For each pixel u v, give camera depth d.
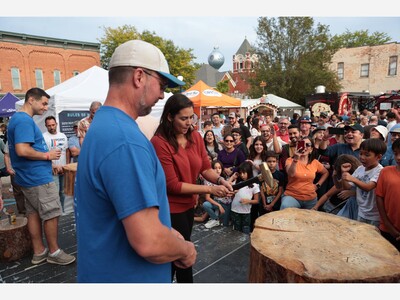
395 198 2.16
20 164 2.50
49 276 2.45
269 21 23.73
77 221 1.02
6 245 2.66
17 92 20.53
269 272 1.38
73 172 3.48
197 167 1.94
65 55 22.52
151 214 0.88
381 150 2.46
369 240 1.58
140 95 1.02
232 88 45.84
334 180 3.13
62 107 5.57
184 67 26.81
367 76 27.09
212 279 2.32
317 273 1.25
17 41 20.30
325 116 8.74
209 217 3.71
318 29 23.34
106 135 0.90
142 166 0.89
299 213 1.97
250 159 4.15
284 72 23.56
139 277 0.98
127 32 25.88
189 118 1.77
